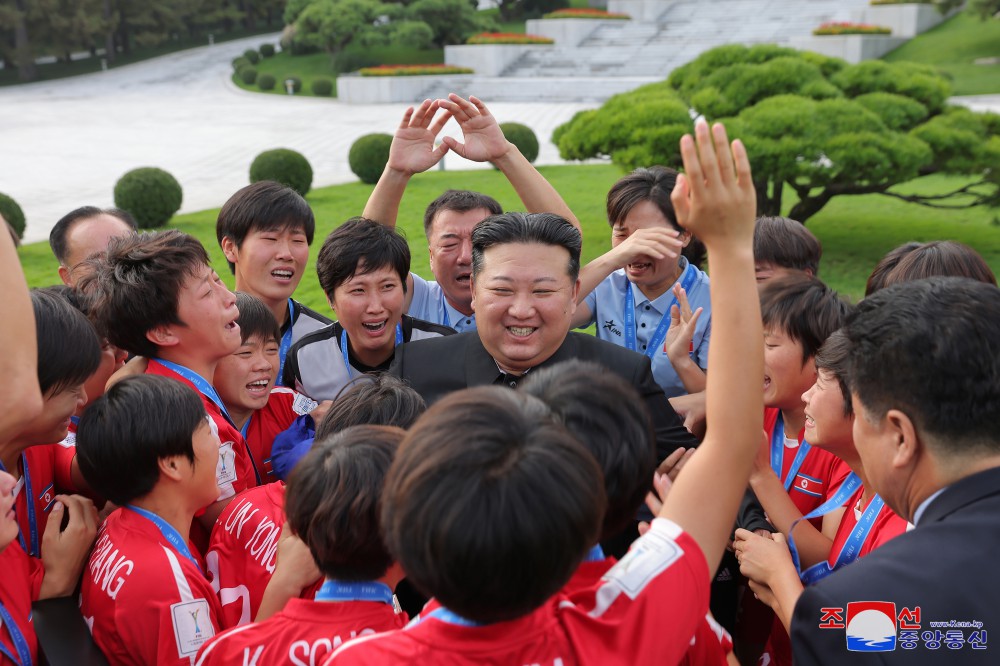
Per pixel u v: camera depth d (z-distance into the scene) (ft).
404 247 10.87
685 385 10.27
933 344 5.13
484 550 4.01
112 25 157.99
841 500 7.78
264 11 192.95
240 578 7.57
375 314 10.61
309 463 5.97
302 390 11.34
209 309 8.67
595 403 5.26
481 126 11.37
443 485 4.12
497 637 4.34
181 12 170.60
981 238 41.75
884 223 45.29
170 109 117.39
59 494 8.48
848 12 127.13
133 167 73.67
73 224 13.15
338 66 139.85
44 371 6.86
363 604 5.80
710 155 4.84
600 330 12.89
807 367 8.50
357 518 5.61
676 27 135.74
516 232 8.27
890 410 5.33
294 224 12.23
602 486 4.38
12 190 63.31
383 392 7.49
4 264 5.12
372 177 61.72
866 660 4.85
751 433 5.04
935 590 4.78
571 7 170.81
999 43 105.70
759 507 8.36
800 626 5.09
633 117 36.81
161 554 7.02
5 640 6.62
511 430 4.31
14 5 150.41
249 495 7.98
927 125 35.94
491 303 8.30
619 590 4.56
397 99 119.85
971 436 5.08
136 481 7.17
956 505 5.08
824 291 8.62
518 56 131.03
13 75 157.38
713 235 5.00
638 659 4.35
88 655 6.71
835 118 34.71
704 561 4.75
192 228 48.91
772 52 41.14
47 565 7.38
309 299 34.01
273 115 108.88
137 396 7.22
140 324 8.56
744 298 5.01
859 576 5.00
